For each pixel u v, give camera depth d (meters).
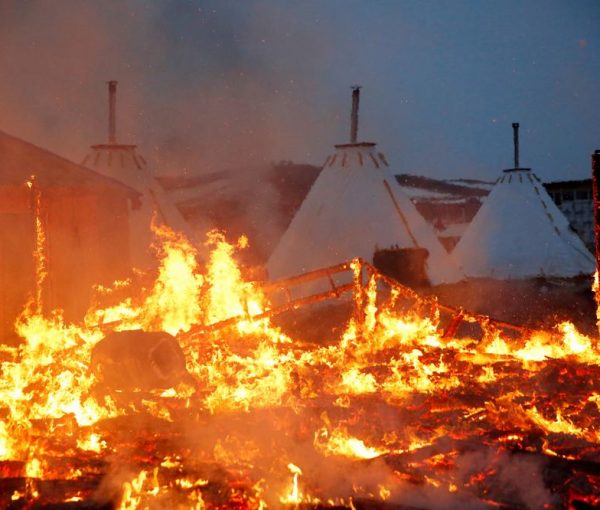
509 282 18.95
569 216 27.45
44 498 5.07
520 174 23.38
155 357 7.96
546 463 5.51
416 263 16.58
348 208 17.95
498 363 9.22
